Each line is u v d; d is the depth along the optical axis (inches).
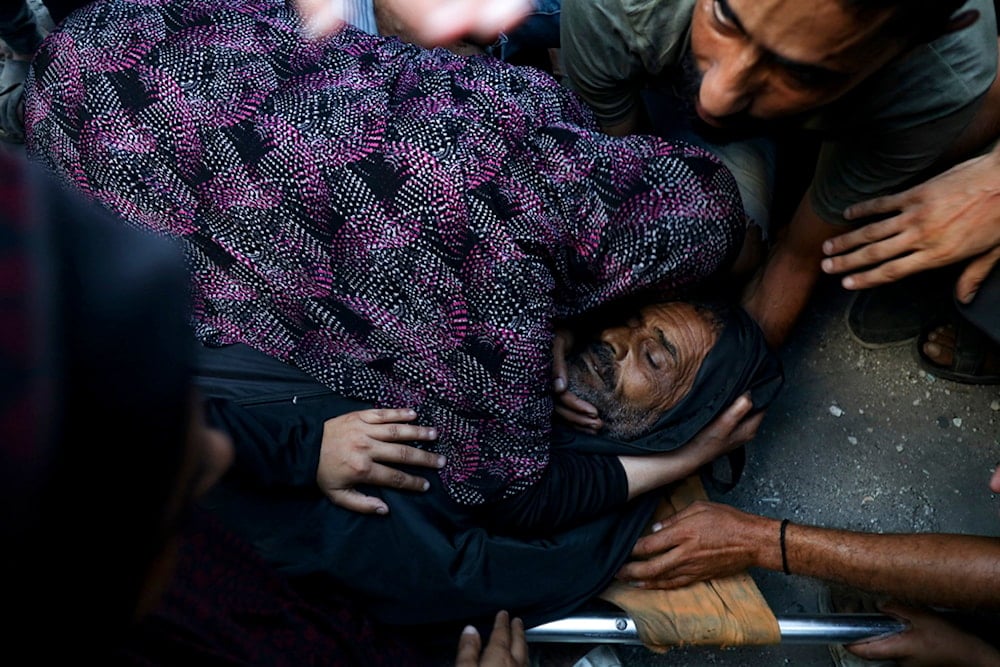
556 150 63.6
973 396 84.4
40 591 17.8
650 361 67.9
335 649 57.7
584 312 68.2
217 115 62.4
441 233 60.3
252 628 53.6
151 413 18.8
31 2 98.2
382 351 64.1
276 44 64.9
